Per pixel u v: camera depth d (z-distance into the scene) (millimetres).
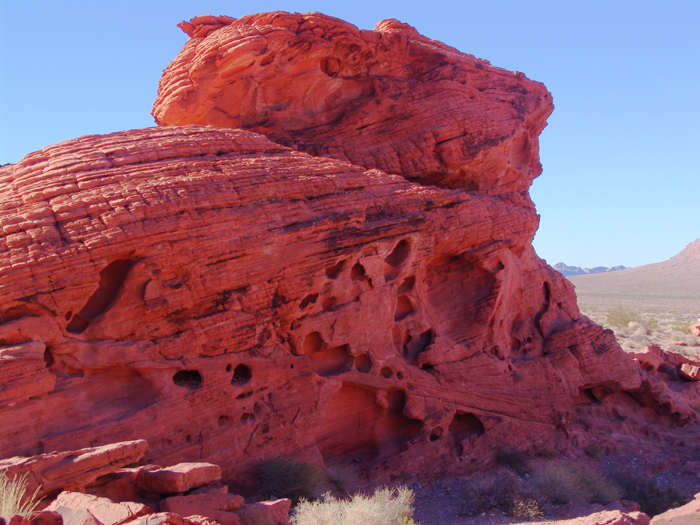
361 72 15750
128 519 5551
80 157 9906
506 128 16625
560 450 15617
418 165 15359
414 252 13031
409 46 16203
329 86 15453
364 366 12406
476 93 16875
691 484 14055
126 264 9430
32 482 6633
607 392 18156
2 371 7875
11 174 9805
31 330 8375
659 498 12695
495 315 15219
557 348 17344
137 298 9328
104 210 9195
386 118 15633
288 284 10805
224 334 10117
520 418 15219
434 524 10648
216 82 13844
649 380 18531
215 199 10055
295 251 10844
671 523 9867
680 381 22250
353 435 12539
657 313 60344
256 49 13578
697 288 123625
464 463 13594
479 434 14289
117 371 9227
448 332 14742
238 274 10133
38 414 8242
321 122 15469
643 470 14867
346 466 12203
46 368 8453
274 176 11102
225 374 10086
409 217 12719
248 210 10398
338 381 11742
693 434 18203
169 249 9406
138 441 7586
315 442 11000
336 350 12156
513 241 15570
